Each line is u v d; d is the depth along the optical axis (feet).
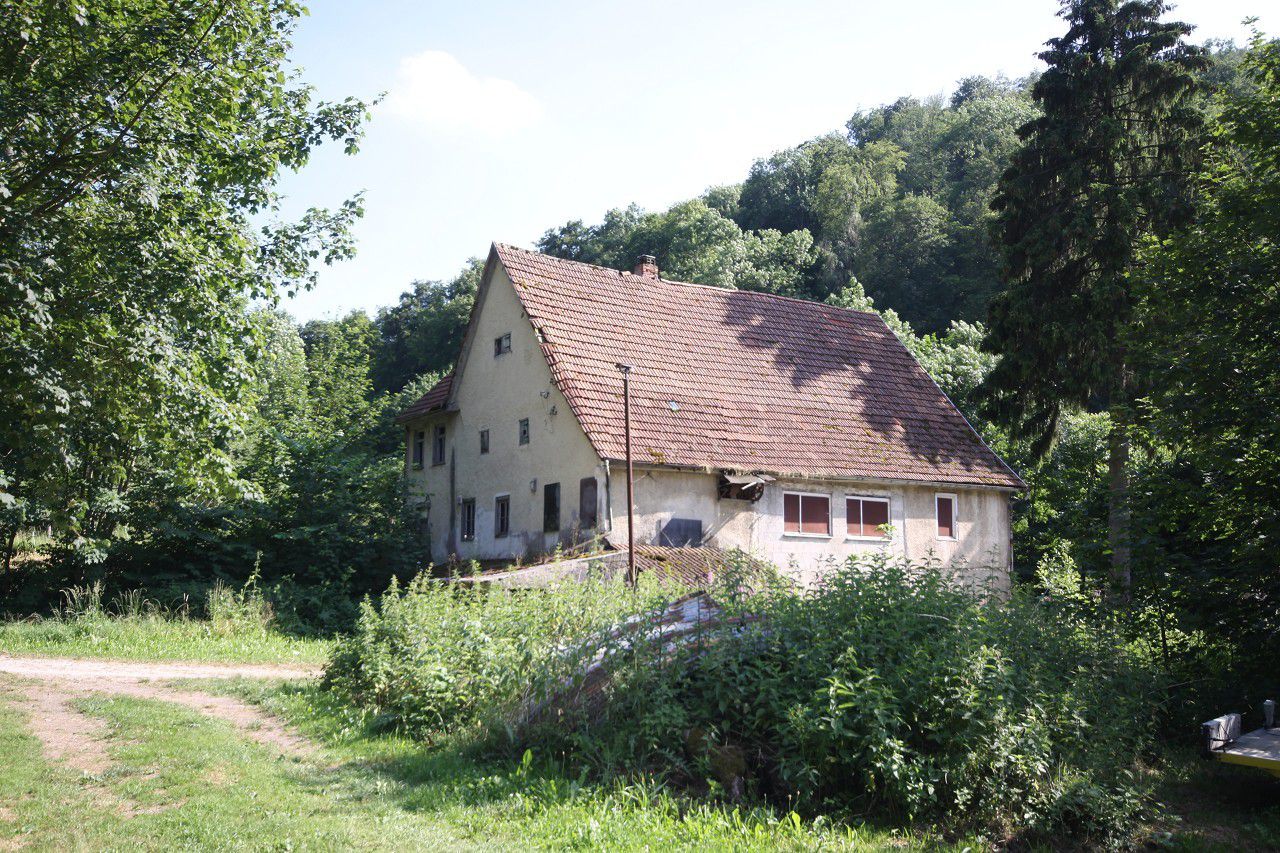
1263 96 50.26
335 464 95.40
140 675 51.08
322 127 55.98
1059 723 31.27
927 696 28.73
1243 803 33.83
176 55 42.34
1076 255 88.58
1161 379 46.24
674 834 25.04
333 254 57.62
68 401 37.19
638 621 33.78
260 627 71.10
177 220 45.88
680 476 78.48
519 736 31.40
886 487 87.25
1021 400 94.27
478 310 98.27
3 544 82.07
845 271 217.36
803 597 34.68
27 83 39.45
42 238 39.24
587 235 254.47
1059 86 91.66
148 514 83.05
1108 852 28.71
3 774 28.04
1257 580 42.01
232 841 22.49
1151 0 90.33
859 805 28.78
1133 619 43.32
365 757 32.24
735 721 30.78
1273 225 45.21
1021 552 108.88
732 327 98.22
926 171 250.57
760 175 269.44
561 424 83.30
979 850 26.45
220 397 46.37
